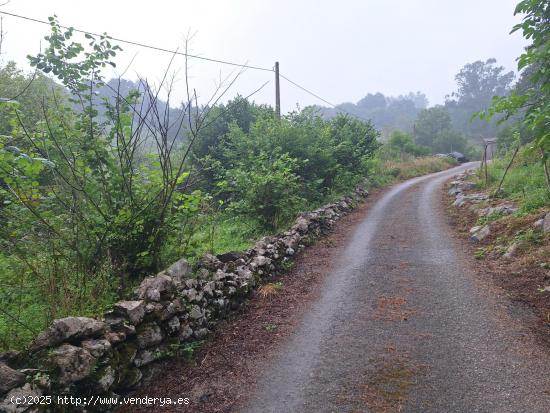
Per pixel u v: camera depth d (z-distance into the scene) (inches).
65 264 192.9
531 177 483.5
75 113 208.7
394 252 335.9
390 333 191.5
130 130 208.5
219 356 175.8
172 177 211.2
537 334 180.9
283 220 425.1
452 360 164.1
